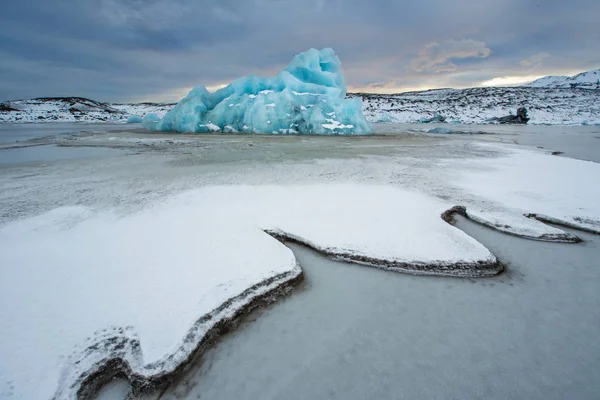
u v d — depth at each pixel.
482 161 12.21
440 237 5.43
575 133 27.56
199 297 3.83
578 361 3.11
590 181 8.86
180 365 3.06
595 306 3.97
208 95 27.72
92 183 8.62
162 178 9.16
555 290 4.31
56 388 2.76
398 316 3.82
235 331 3.60
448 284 4.46
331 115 24.84
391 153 14.39
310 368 3.07
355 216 6.23
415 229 5.71
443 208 6.71
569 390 2.79
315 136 22.78
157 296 3.82
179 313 3.57
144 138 20.91
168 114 27.77
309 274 4.68
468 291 4.31
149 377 2.92
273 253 4.85
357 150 15.43
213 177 9.26
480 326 3.63
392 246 5.16
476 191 7.95
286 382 2.93
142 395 2.84
